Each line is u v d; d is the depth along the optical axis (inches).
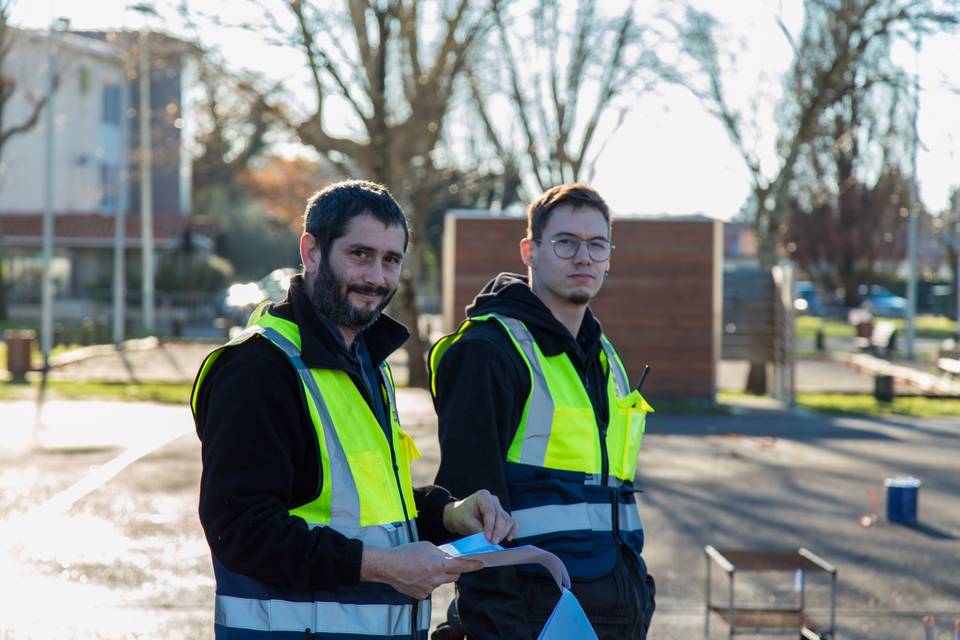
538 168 1131.3
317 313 123.9
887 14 863.7
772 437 677.9
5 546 359.6
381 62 835.4
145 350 1299.2
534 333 157.5
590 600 153.0
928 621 230.2
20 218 1888.5
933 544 394.3
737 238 2288.4
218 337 1549.0
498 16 890.1
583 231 162.6
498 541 130.2
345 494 120.6
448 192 1099.3
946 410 842.2
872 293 2605.8
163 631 275.6
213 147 964.0
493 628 147.9
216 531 114.5
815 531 413.4
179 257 1940.2
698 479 522.0
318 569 114.4
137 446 573.3
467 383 150.4
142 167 1593.3
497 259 815.1
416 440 620.1
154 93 2063.2
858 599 322.0
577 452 155.5
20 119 1950.1
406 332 134.6
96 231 1879.9
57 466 510.6
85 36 1978.3
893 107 1926.7
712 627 291.3
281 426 117.3
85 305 1838.1
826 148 1135.6
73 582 319.0
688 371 840.3
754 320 881.5
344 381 124.6
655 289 839.1
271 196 2080.5
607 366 166.7
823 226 2228.1
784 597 322.3
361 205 123.4
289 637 121.0
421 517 138.9
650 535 401.4
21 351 944.3
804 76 990.4
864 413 814.5
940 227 2075.5
